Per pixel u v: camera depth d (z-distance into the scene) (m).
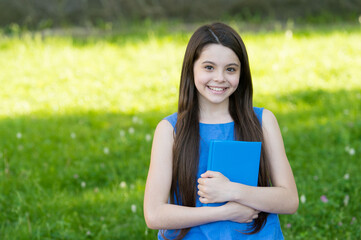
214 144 2.79
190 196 2.95
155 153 3.03
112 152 6.74
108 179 5.95
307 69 10.87
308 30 15.09
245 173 2.88
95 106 9.15
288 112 8.28
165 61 12.12
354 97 8.76
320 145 6.75
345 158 6.20
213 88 2.91
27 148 6.96
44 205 5.16
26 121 8.20
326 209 4.82
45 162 6.46
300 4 17.50
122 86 10.38
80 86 10.52
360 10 17.30
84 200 5.32
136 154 6.68
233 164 2.84
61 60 12.55
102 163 6.38
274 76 10.53
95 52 13.29
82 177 6.02
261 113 3.17
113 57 12.77
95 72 11.52
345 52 11.96
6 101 9.66
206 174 2.82
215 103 3.05
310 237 4.42
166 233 3.05
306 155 6.37
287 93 9.27
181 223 2.81
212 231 2.87
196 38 2.94
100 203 5.23
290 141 6.78
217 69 2.88
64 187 5.79
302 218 4.60
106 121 8.20
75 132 7.66
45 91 10.27
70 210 5.11
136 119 7.96
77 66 12.03
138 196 5.31
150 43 13.90
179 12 17.59
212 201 2.79
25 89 10.49
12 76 11.45
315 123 7.55
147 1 17.45
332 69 10.65
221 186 2.78
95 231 4.74
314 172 5.83
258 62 11.58
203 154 3.01
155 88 10.12
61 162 6.48
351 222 4.55
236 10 17.66
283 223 4.64
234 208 2.79
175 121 3.09
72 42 14.66
